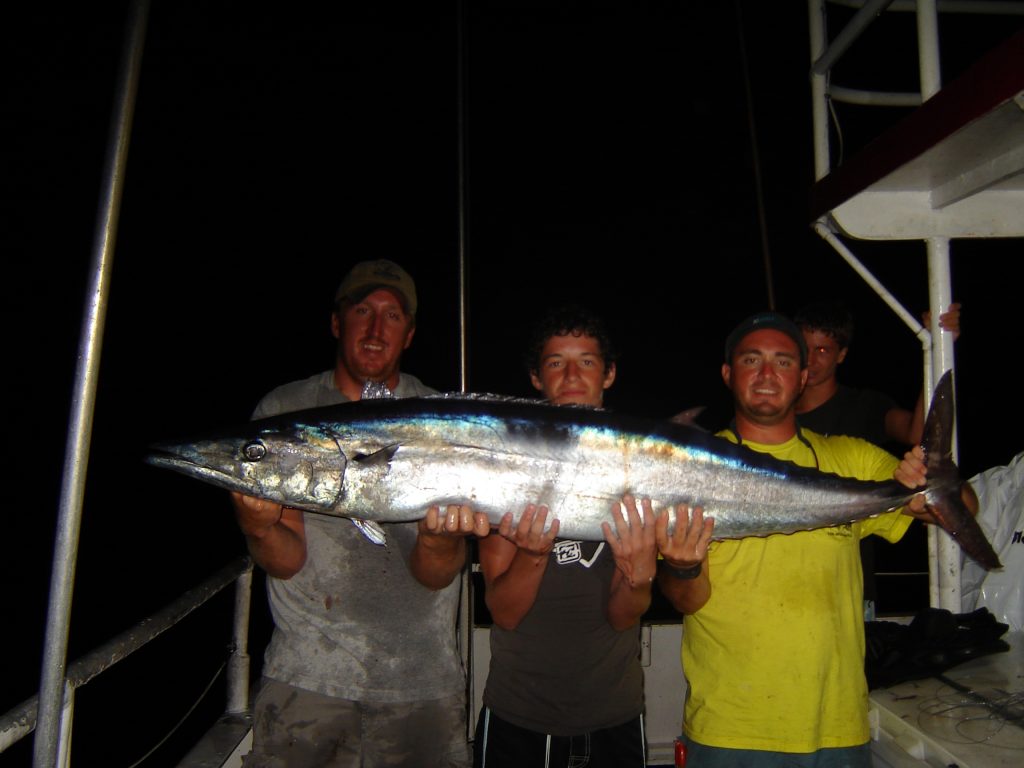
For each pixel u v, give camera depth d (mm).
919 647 3174
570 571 2883
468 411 2834
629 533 2695
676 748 2973
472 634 3953
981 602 3631
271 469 2754
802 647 2730
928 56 3213
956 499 2854
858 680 2801
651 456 2811
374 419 2814
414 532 3025
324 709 2893
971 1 3781
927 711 2867
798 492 2846
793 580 2814
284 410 3236
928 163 3092
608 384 3270
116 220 1963
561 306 3193
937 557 3572
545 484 2766
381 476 2752
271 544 2848
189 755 3166
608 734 2824
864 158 3320
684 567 2719
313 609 2957
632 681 2902
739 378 3066
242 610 3648
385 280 3129
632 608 2740
